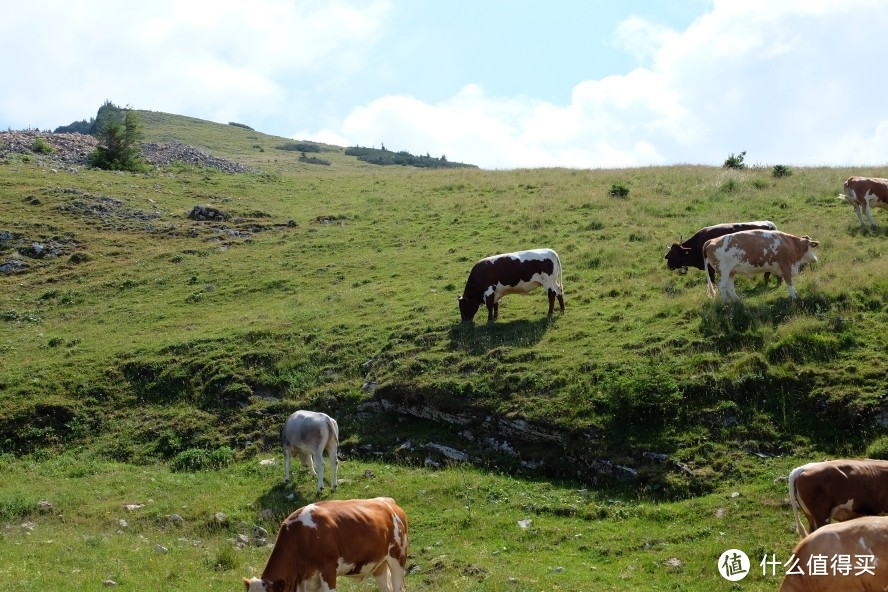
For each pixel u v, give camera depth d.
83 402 24.98
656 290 25.50
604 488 17.47
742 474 16.53
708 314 21.75
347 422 22.03
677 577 13.42
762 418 17.86
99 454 22.73
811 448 16.92
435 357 22.80
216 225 41.97
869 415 17.09
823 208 32.12
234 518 17.30
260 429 22.41
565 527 15.76
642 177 43.25
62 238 40.16
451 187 46.94
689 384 18.91
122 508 18.33
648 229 32.41
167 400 24.75
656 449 17.64
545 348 22.22
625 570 13.83
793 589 10.57
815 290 22.17
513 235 34.91
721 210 33.78
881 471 12.57
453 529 16.09
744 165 45.72
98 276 36.41
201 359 25.97
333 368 24.42
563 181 44.72
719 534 14.67
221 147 110.69
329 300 29.92
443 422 20.91
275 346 26.12
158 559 14.72
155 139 109.44
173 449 22.36
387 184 51.38
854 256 25.11
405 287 29.97
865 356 18.70
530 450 19.14
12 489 20.17
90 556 14.91
